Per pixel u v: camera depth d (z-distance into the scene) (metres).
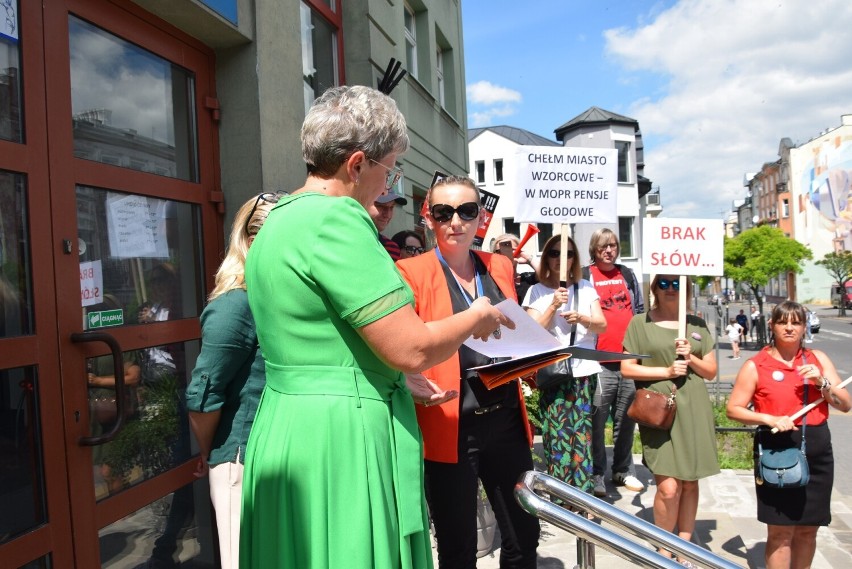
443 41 11.07
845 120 60.81
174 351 3.28
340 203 1.46
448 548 2.41
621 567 3.77
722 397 9.44
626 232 31.25
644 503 4.99
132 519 2.86
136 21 3.21
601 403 5.12
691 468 3.60
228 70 3.84
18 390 2.36
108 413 2.76
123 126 3.09
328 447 1.45
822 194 61.75
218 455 2.35
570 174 4.45
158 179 3.26
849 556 4.18
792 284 63.31
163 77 3.43
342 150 1.57
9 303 2.36
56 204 2.59
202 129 3.71
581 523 1.81
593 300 4.36
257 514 1.51
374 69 6.43
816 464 3.34
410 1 9.38
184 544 3.20
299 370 1.49
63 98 2.69
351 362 1.49
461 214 2.53
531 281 5.24
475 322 1.60
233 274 2.36
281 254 1.48
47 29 2.62
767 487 3.40
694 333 3.70
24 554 2.30
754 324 31.25
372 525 1.43
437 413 2.32
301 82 4.38
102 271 2.84
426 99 9.41
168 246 3.34
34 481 2.38
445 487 2.38
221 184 3.83
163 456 3.11
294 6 4.35
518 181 4.38
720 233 3.79
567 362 3.96
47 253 2.53
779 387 3.39
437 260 2.54
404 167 8.03
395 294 1.41
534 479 2.03
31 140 2.50
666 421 3.60
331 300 1.42
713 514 4.86
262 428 1.56
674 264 3.79
